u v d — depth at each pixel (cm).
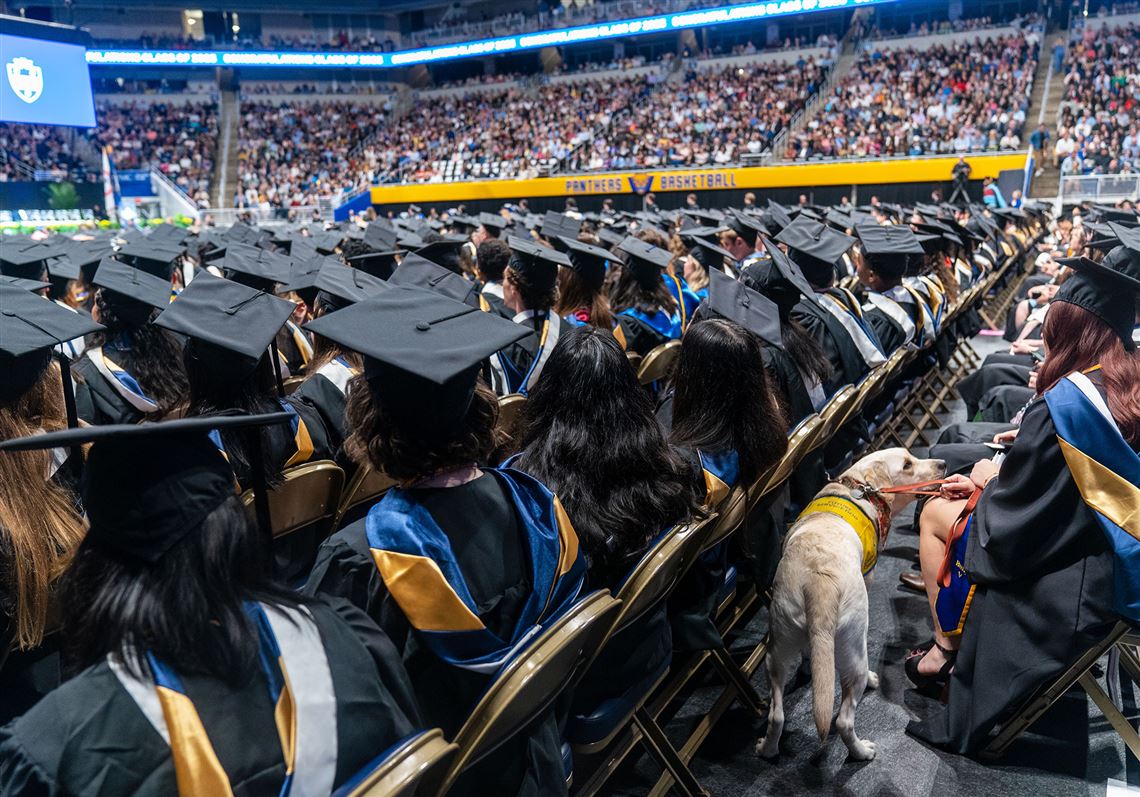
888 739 309
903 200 2392
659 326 508
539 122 3338
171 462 119
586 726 225
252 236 999
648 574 211
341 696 126
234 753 115
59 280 613
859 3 2797
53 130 3359
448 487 169
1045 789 279
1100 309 272
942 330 682
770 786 282
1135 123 2159
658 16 3173
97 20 3897
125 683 112
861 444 551
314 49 3903
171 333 364
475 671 158
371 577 166
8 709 208
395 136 3659
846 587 270
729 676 310
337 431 302
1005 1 3012
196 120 3616
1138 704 328
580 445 228
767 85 3009
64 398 302
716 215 1248
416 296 194
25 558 186
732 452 273
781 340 355
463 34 3766
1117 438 260
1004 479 288
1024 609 281
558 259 420
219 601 119
